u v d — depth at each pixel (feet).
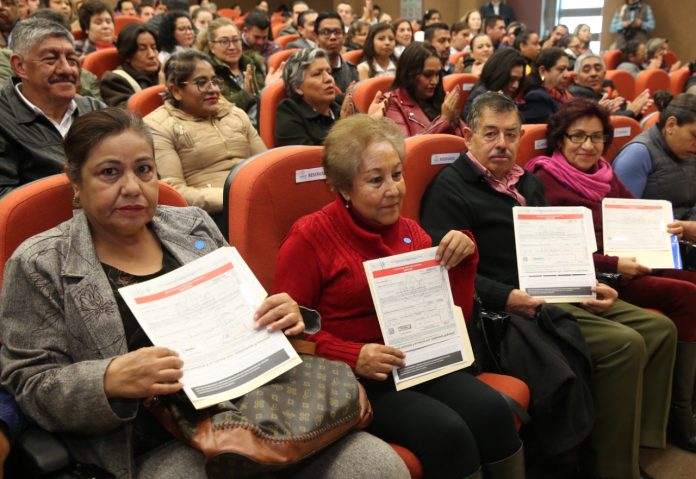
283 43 21.88
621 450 6.14
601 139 7.71
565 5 38.83
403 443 4.51
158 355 3.61
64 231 4.16
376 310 4.71
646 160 8.86
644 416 6.69
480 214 6.58
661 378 6.59
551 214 6.44
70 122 7.00
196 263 4.11
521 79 12.54
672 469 6.71
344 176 4.90
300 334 4.43
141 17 22.91
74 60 6.81
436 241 6.41
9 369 3.76
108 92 11.01
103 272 4.08
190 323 3.87
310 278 4.93
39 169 6.63
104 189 3.99
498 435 4.70
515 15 40.09
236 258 4.20
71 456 3.72
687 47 31.24
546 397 5.34
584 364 5.83
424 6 38.19
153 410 3.86
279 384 3.91
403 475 4.01
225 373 3.74
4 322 3.86
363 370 4.63
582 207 6.51
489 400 4.73
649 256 7.25
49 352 3.84
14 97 6.64
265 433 3.54
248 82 12.52
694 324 7.01
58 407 3.60
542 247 6.36
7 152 6.49
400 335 4.73
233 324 3.94
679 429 7.14
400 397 4.71
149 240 4.52
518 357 5.57
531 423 5.68
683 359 7.07
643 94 14.19
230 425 3.49
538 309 5.98
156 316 3.84
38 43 6.48
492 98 6.68
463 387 4.85
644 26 31.40
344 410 3.95
